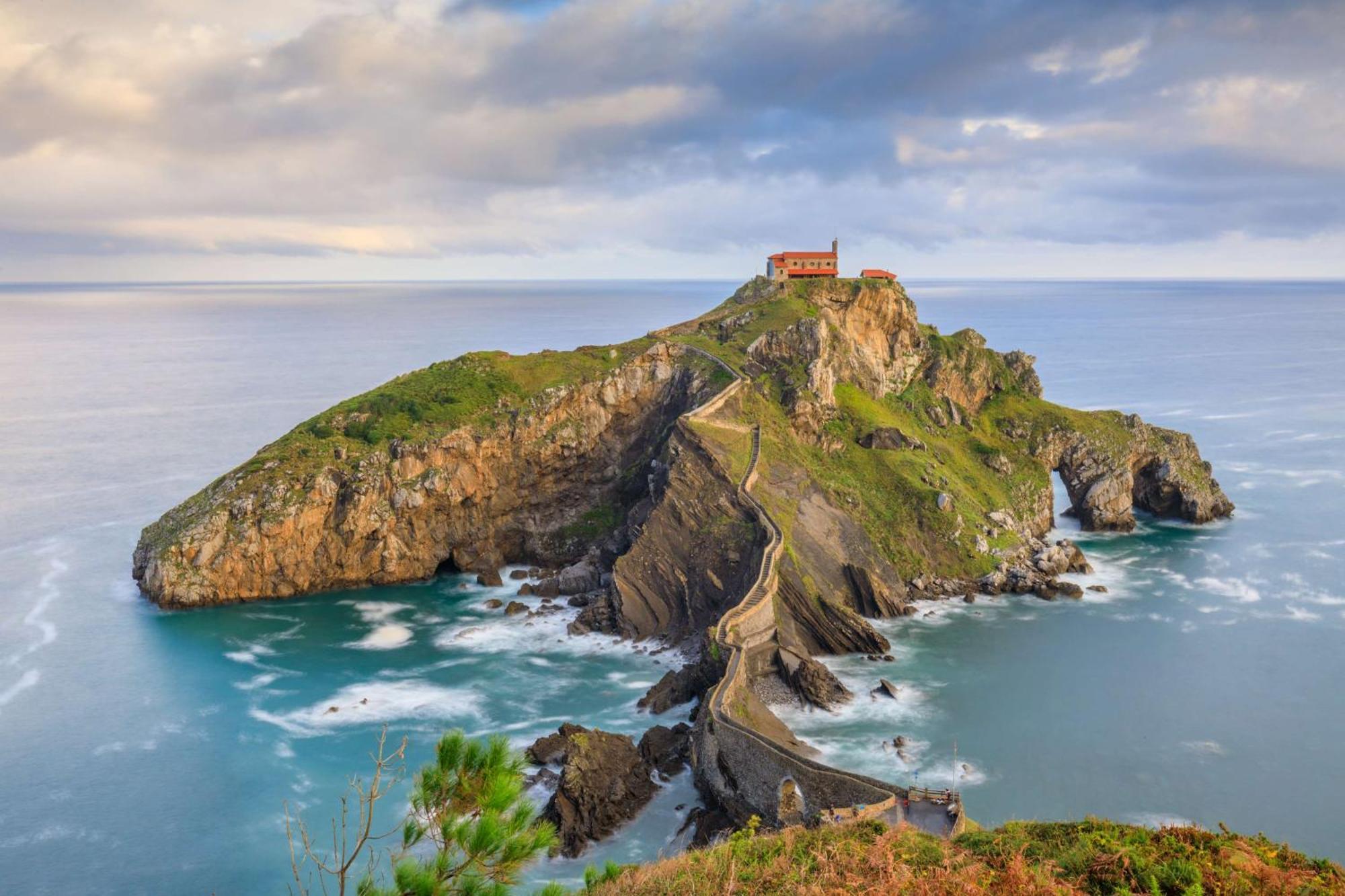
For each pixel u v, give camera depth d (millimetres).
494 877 20031
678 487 128250
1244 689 99375
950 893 33312
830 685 99000
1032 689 100000
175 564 127188
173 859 72938
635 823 77688
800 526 125812
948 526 136000
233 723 94500
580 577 132625
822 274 183125
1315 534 154500
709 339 166000
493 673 106375
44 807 79938
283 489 133375
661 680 100312
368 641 116125
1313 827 74625
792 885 38188
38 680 104438
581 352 164625
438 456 141375
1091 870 36000
